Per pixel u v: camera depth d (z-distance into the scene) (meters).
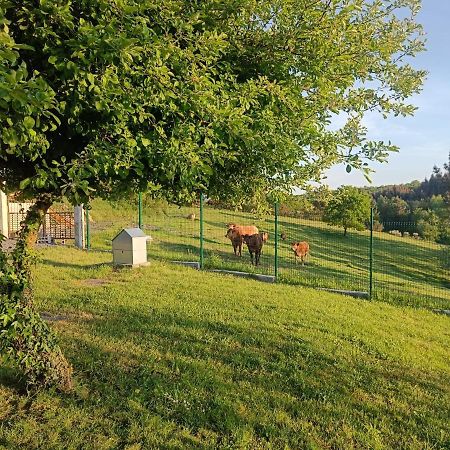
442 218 25.70
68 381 4.49
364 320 8.12
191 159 2.65
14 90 1.83
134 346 5.79
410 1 3.32
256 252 15.24
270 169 3.37
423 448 3.89
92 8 2.43
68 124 2.76
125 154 2.69
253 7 2.99
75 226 16.19
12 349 4.05
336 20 3.01
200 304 8.24
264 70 3.25
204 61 2.90
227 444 3.72
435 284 14.96
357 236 24.30
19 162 3.44
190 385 4.70
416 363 5.98
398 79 3.72
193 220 23.41
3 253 3.75
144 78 2.58
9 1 2.24
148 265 12.44
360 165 3.55
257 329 6.84
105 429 3.84
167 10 2.70
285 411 4.35
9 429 3.76
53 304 7.83
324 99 3.42
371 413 4.44
